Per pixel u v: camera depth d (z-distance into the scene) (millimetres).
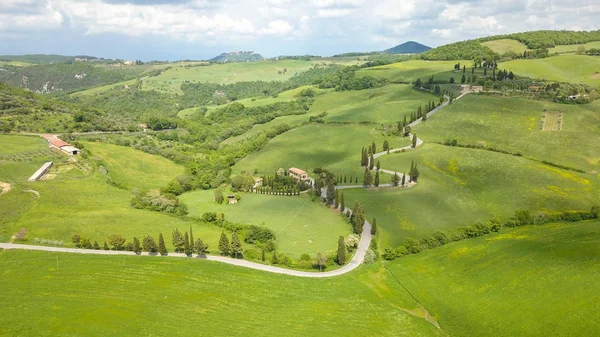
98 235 139375
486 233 144125
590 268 113875
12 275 114312
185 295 107812
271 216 159375
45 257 124625
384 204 160625
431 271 121438
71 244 133125
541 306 101562
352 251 132875
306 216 158125
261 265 124812
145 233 143750
